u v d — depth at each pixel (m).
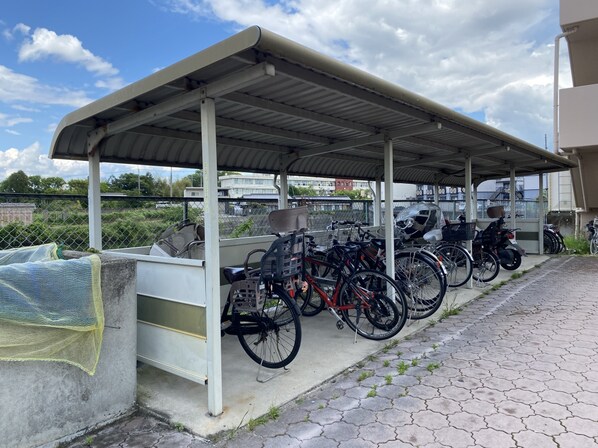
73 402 2.13
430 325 3.98
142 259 2.73
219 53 1.86
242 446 2.04
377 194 7.00
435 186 8.42
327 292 3.92
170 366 2.56
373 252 4.06
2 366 1.89
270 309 3.51
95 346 2.17
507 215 9.64
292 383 2.75
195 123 3.43
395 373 2.88
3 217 3.48
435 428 2.14
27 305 1.93
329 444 2.03
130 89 2.36
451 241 5.47
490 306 4.62
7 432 1.91
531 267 7.08
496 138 4.48
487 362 3.00
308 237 4.24
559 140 7.35
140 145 3.80
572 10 6.95
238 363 3.15
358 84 2.27
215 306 2.31
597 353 3.09
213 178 2.31
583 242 9.08
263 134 3.91
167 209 4.56
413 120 3.57
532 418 2.20
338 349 3.38
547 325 3.83
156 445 2.07
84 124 3.05
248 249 4.57
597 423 2.12
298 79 2.27
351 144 4.32
